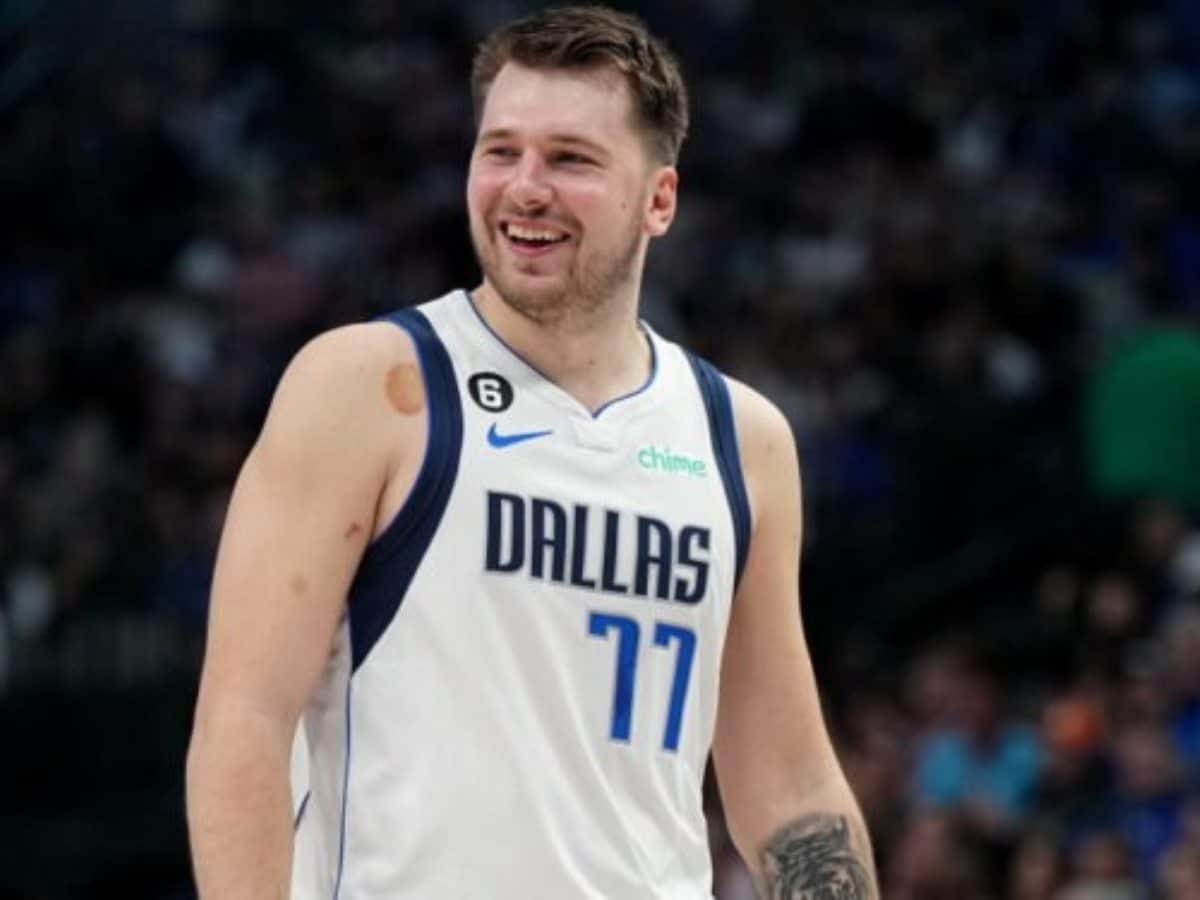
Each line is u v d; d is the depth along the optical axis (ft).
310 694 35.76
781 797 39.96
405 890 35.32
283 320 152.66
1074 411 136.26
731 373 139.03
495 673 35.88
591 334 37.42
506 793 35.55
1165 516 113.09
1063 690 107.96
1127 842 89.61
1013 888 91.66
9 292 160.25
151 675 123.65
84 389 146.92
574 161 36.63
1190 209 160.25
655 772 36.86
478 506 36.19
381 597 35.99
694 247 154.40
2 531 134.31
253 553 35.50
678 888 37.04
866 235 155.02
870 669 117.50
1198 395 122.62
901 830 97.66
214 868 34.32
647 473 37.47
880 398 137.80
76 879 119.24
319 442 35.81
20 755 120.37
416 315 37.22
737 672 39.88
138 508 134.41
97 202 163.63
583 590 36.58
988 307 144.15
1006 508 130.11
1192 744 96.48
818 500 132.67
